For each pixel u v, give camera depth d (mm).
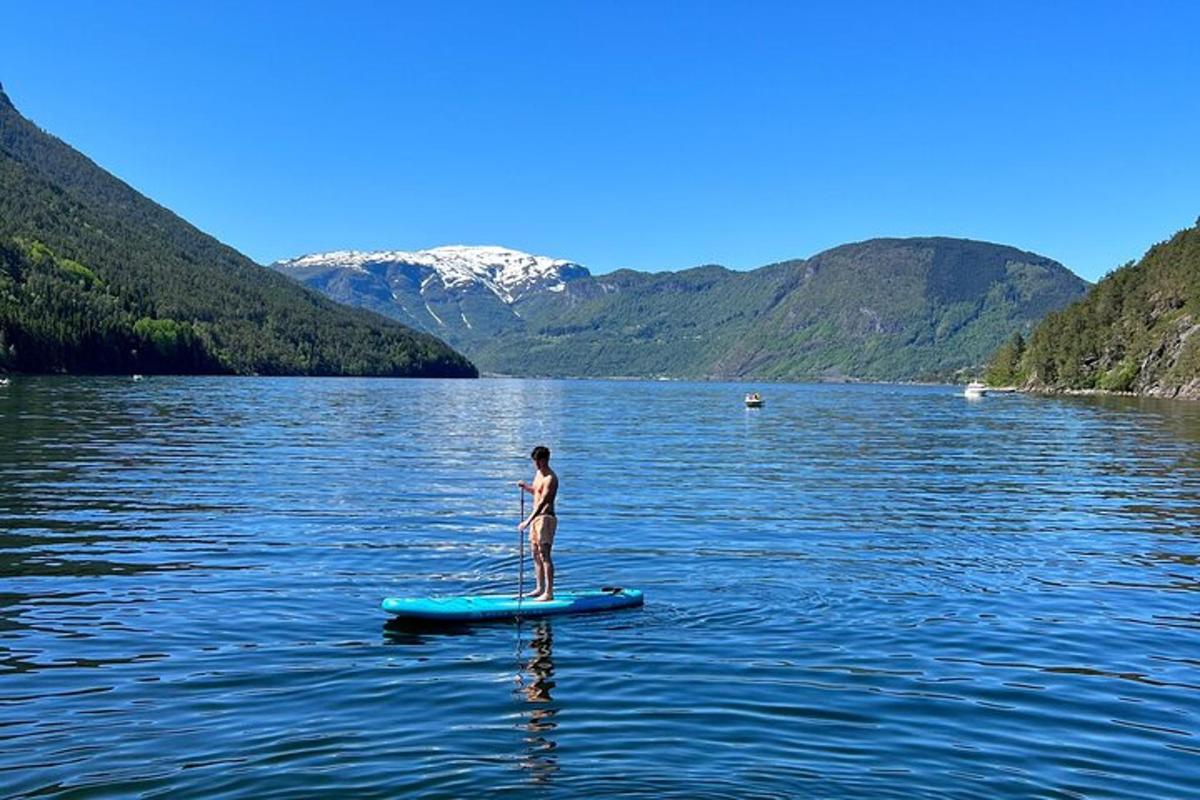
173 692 10703
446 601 14133
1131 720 10227
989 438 55906
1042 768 8914
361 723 9766
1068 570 18031
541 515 14688
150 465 32969
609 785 8312
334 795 8094
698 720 9914
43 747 9133
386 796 8070
